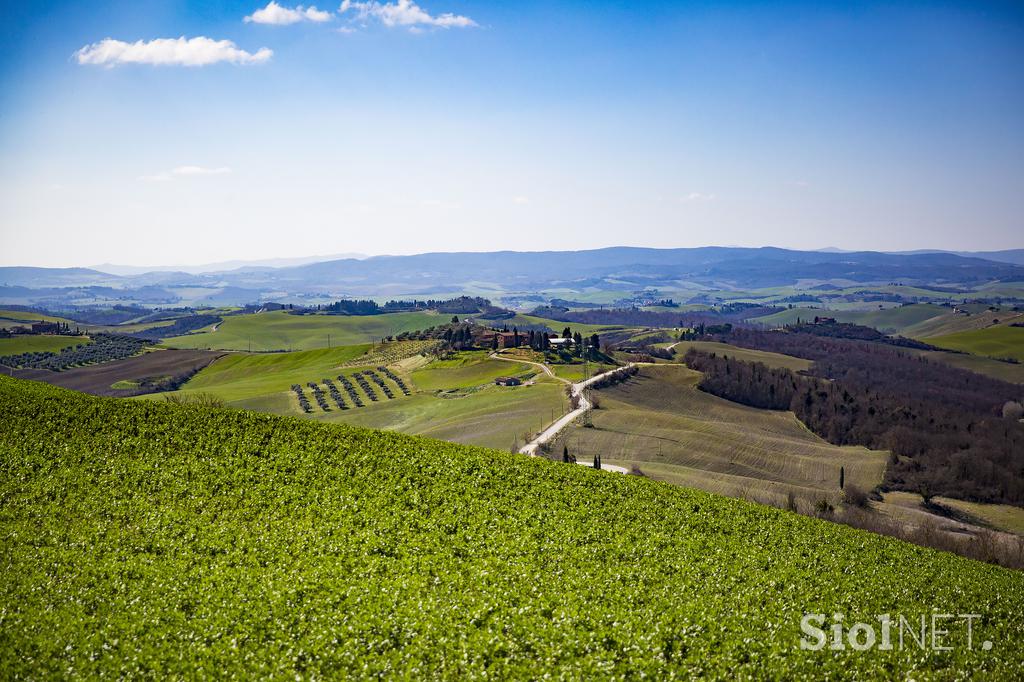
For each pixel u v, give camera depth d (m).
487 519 40.06
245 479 42.78
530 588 31.27
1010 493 105.19
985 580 40.06
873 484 106.69
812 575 36.75
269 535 35.22
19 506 36.12
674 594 31.84
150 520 35.91
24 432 45.91
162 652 24.52
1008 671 27.56
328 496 41.31
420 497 42.50
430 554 34.59
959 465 111.88
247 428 51.66
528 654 25.80
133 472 42.16
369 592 29.61
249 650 25.11
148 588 28.89
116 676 23.05
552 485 47.72
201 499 39.28
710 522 44.38
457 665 24.84
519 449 103.50
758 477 102.94
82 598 27.50
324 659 24.86
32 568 29.50
